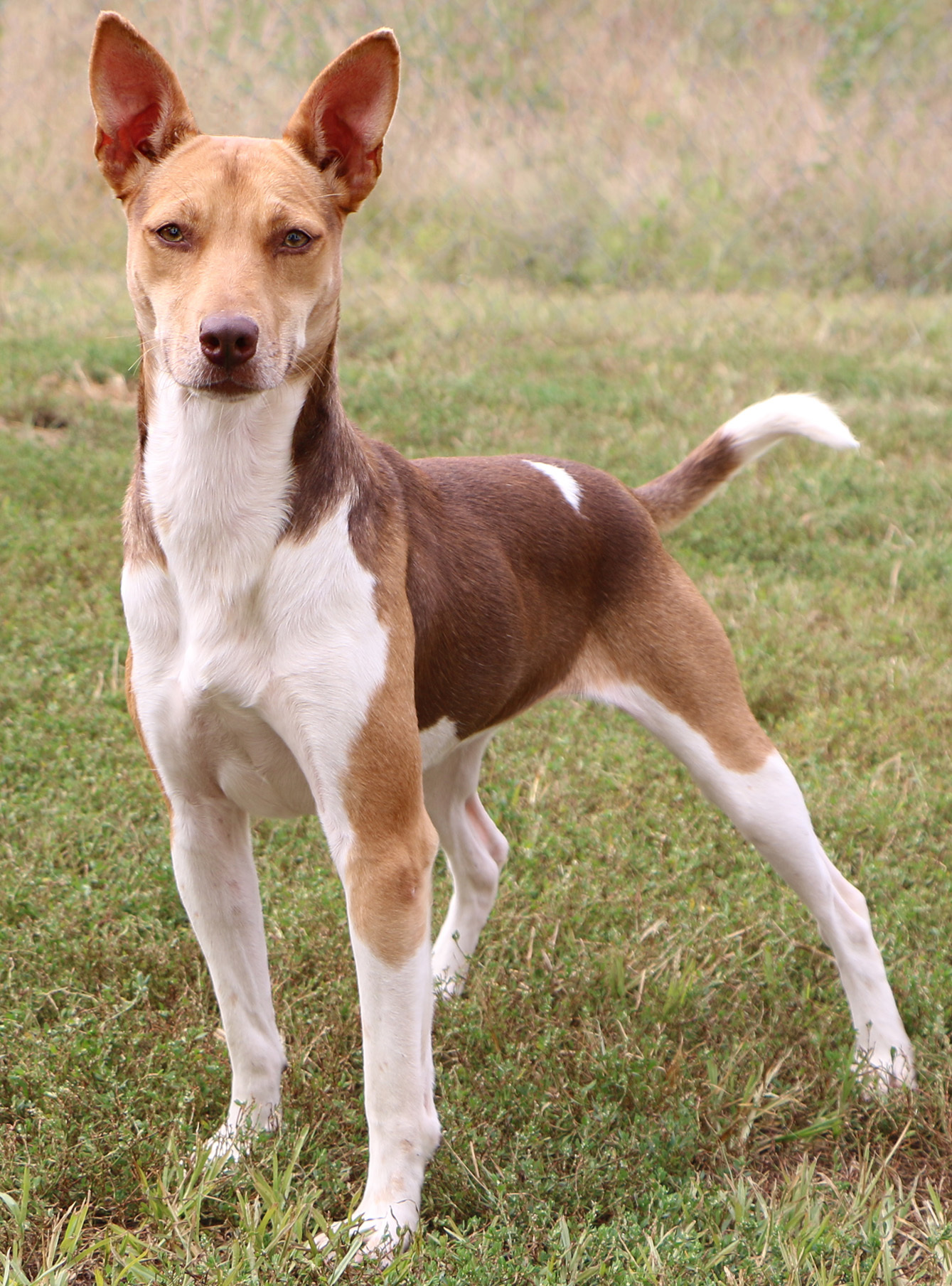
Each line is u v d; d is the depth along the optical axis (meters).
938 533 6.36
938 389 8.30
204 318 2.50
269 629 2.70
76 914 3.60
